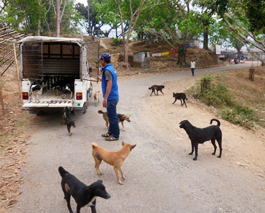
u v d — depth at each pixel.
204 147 7.34
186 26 25.56
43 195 4.56
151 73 27.34
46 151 6.57
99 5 28.42
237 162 6.39
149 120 9.96
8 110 10.82
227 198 4.64
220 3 19.81
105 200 4.43
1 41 11.33
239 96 20.39
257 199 4.68
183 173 5.55
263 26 18.94
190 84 19.52
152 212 4.15
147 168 5.73
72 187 3.67
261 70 33.31
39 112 9.60
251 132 9.79
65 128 8.52
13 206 4.23
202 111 11.91
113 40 41.47
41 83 10.12
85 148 6.78
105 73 6.34
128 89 17.25
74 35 40.69
